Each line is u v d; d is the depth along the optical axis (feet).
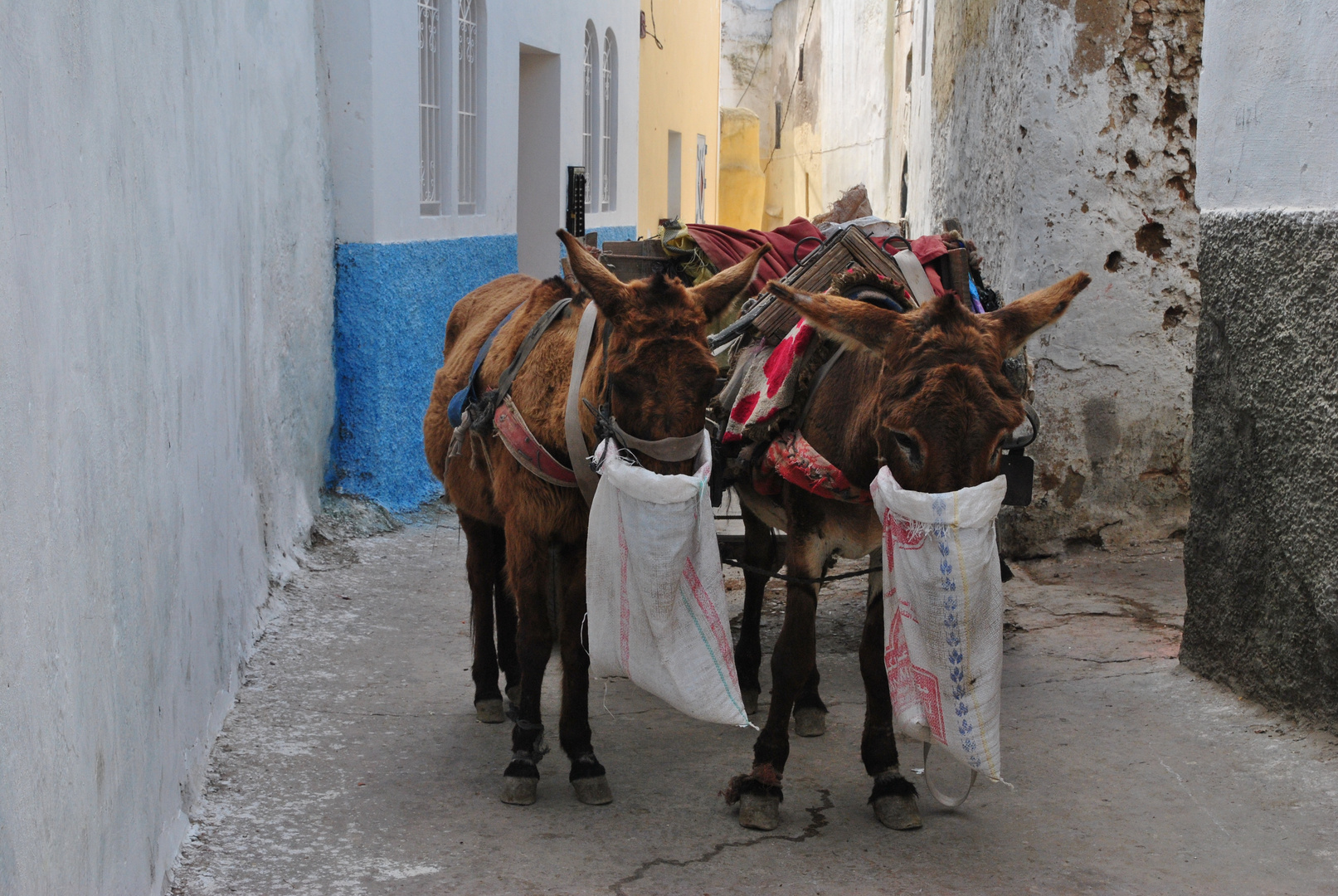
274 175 21.43
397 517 26.96
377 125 25.82
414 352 28.25
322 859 11.94
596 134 43.68
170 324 12.35
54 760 7.71
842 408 12.13
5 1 7.07
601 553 11.82
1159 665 17.54
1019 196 23.11
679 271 17.81
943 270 15.34
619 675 12.10
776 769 12.84
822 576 12.96
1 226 6.87
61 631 7.94
